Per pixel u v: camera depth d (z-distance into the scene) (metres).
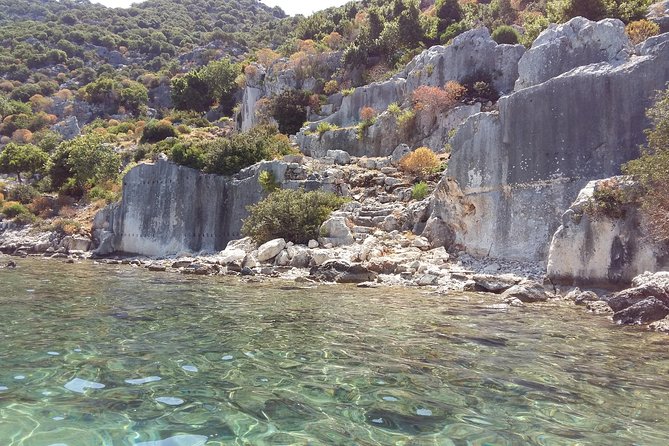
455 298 11.99
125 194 28.73
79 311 9.52
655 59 13.31
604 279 12.05
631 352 6.95
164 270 19.33
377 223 20.89
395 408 4.70
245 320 8.86
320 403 4.79
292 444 3.86
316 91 46.81
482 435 4.11
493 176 16.59
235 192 25.67
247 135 29.45
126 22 149.38
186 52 129.12
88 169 40.88
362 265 15.30
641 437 4.12
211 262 19.38
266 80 50.84
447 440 3.99
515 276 13.53
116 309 9.84
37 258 26.11
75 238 29.66
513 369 6.06
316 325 8.48
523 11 47.06
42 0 180.25
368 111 34.19
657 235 11.15
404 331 8.12
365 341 7.37
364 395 5.04
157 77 107.00
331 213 21.06
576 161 14.47
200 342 7.11
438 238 18.42
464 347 7.12
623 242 11.82
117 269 19.80
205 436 3.98
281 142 31.86
